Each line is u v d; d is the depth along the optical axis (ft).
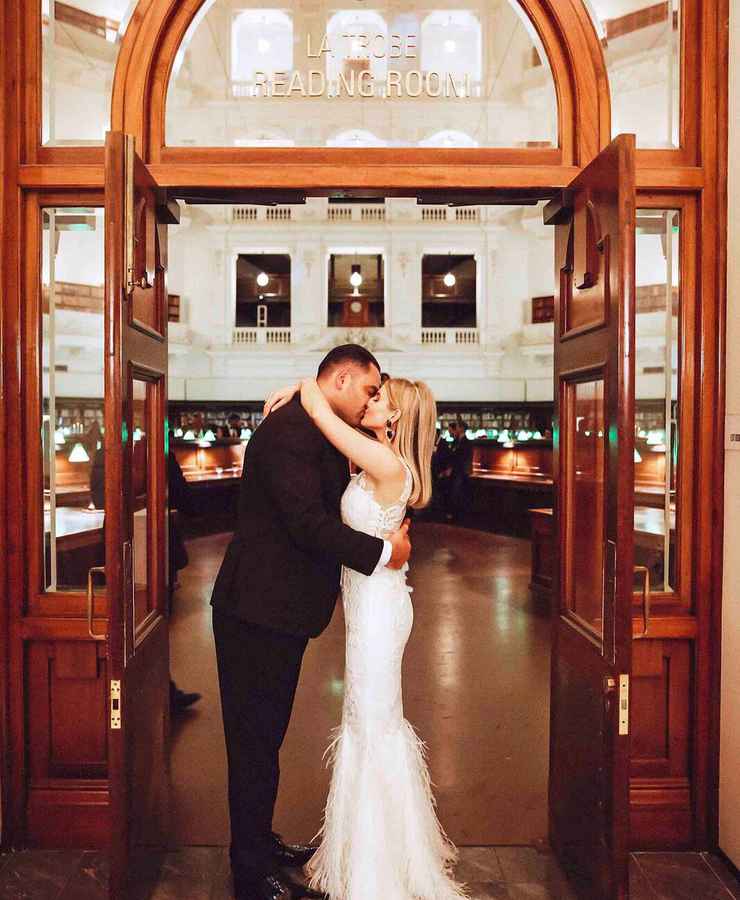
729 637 8.99
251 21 9.25
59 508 9.50
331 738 12.16
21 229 9.07
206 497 37.06
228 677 7.81
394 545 7.53
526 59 9.36
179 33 9.11
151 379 8.43
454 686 14.62
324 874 7.91
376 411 7.97
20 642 9.08
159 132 9.10
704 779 9.23
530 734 12.34
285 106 9.16
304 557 7.75
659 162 9.27
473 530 38.01
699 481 9.27
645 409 9.92
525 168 9.03
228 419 60.90
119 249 6.89
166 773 8.77
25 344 9.17
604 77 9.18
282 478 7.32
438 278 69.67
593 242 7.73
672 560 9.53
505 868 8.64
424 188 9.02
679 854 9.18
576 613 8.74
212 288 63.05
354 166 8.98
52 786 9.15
